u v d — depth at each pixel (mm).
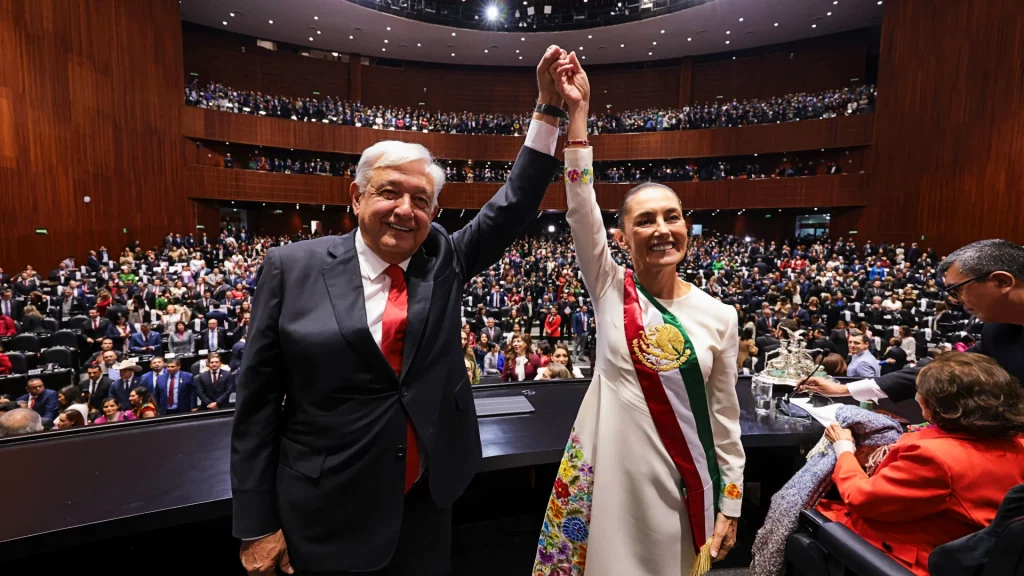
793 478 1807
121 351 7254
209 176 17734
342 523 1107
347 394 1113
